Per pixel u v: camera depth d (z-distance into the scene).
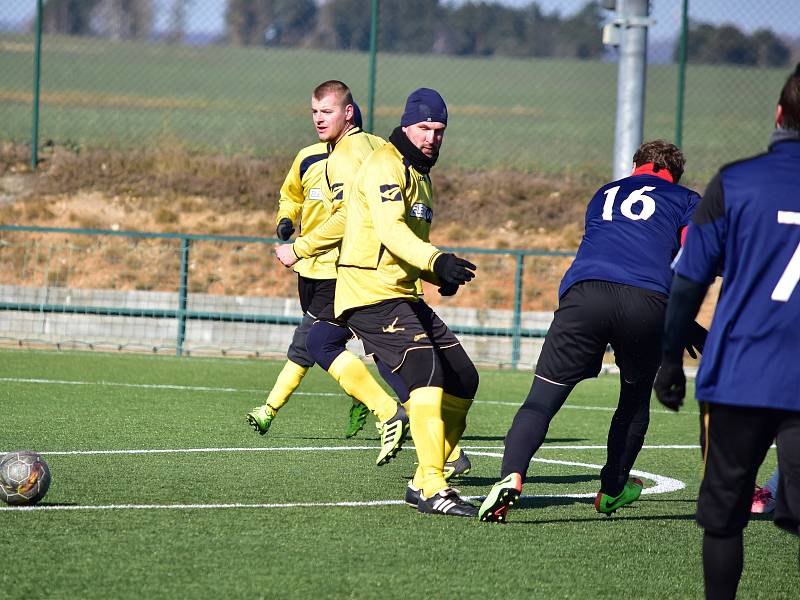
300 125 99.75
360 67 140.12
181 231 63.25
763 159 12.37
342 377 22.44
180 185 69.25
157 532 17.20
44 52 138.62
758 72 112.88
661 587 15.19
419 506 19.33
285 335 49.66
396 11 118.12
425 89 19.14
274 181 70.38
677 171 19.58
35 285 57.62
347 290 19.45
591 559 16.55
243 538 17.00
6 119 90.69
